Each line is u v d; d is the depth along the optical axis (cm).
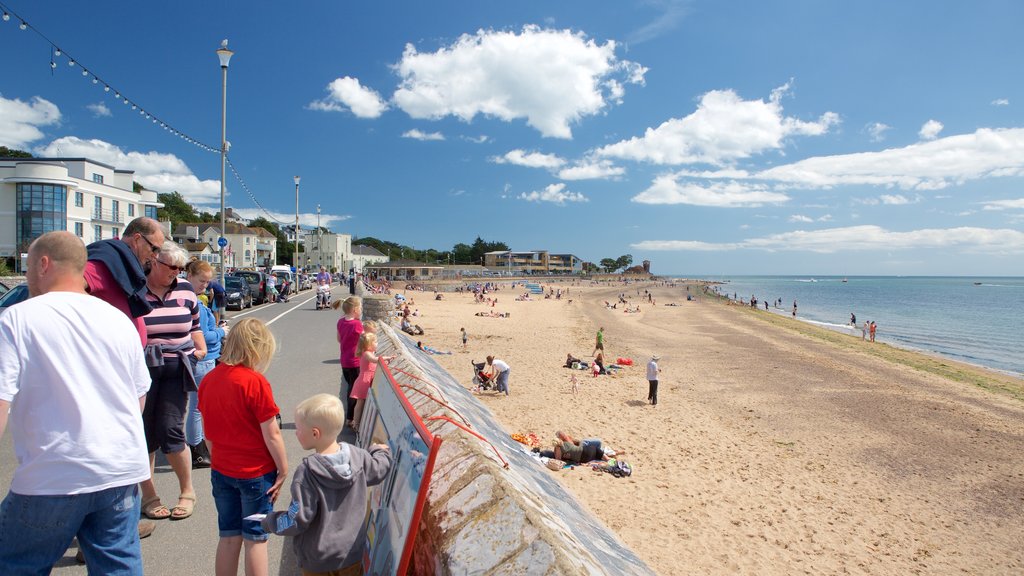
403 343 981
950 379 2423
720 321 5234
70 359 233
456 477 282
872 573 730
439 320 3594
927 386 2217
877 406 1784
